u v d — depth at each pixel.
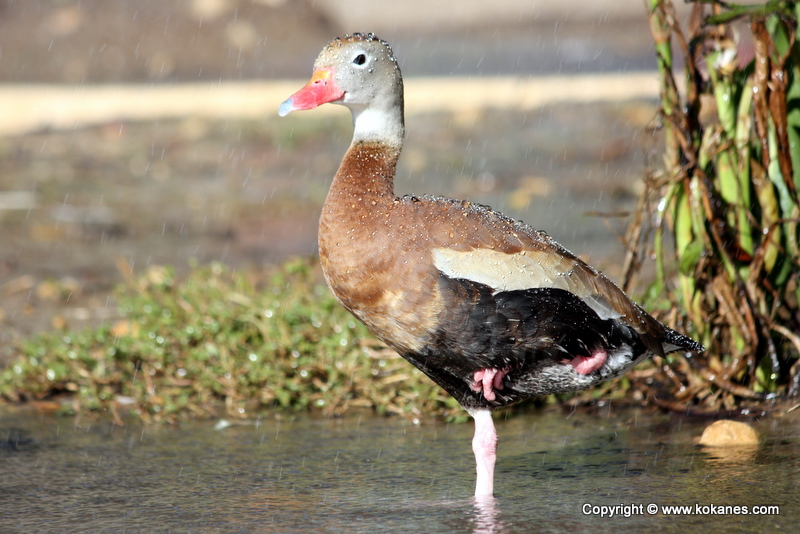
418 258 7.91
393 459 9.09
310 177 20.69
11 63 30.98
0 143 22.86
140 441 9.88
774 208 9.87
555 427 9.97
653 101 24.36
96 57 31.61
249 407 11.04
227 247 16.94
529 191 19.02
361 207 8.26
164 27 33.34
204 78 30.38
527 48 34.31
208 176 20.89
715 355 10.21
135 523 7.53
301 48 34.00
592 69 30.17
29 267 15.91
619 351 8.32
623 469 8.52
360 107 8.86
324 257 8.35
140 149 22.56
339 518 7.50
